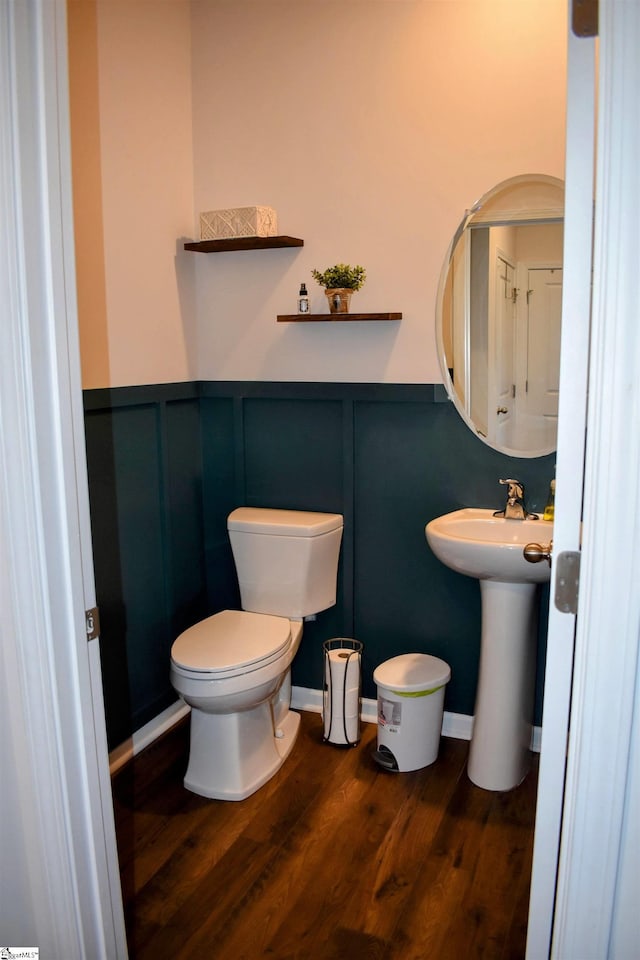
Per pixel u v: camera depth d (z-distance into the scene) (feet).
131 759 8.66
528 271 8.11
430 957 5.80
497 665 7.84
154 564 9.01
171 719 9.44
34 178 3.89
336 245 8.87
